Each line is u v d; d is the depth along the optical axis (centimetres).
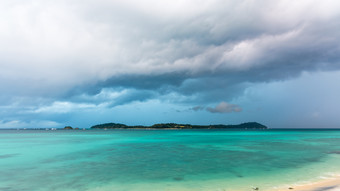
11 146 4247
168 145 4312
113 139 6669
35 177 1688
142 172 1816
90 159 2516
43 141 5747
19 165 2178
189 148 3688
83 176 1700
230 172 1780
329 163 2139
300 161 2267
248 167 1977
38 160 2473
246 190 1288
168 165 2108
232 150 3300
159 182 1512
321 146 3831
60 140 6206
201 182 1495
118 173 1791
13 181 1579
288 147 3681
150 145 4366
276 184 1407
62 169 1967
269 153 2895
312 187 1308
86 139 6694
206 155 2772
